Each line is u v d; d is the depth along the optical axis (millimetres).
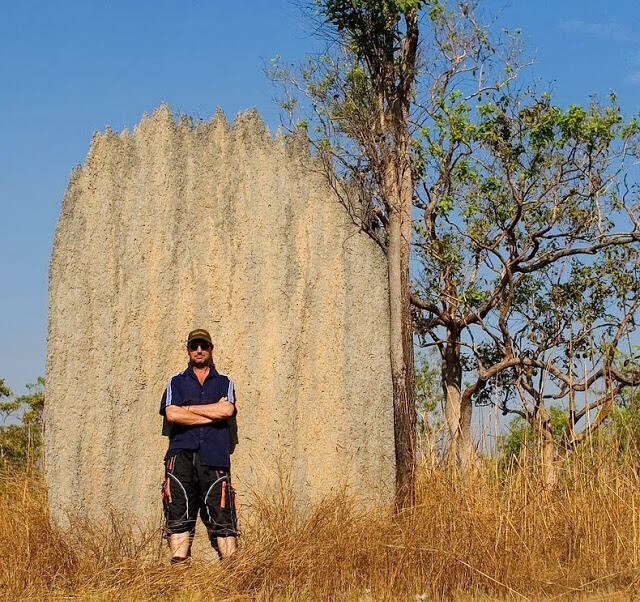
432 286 12984
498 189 12531
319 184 9367
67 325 8648
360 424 9125
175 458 7914
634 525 8250
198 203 9000
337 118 9875
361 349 9258
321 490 8914
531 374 12219
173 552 7789
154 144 8992
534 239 12336
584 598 7402
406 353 9328
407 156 9750
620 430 9383
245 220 9086
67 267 8734
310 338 9117
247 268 9016
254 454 8812
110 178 8867
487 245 12703
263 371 8938
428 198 12766
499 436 9188
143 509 8562
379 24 9711
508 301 12109
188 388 8008
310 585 7383
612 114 12328
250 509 8656
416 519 8250
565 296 12852
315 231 9273
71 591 7547
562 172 12477
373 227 9617
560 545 8383
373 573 7613
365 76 9938
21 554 7855
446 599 7402
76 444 8500
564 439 9547
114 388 8625
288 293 9070
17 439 13305
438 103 11578
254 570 7492
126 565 7785
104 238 8781
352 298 9289
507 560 7867
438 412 10891
